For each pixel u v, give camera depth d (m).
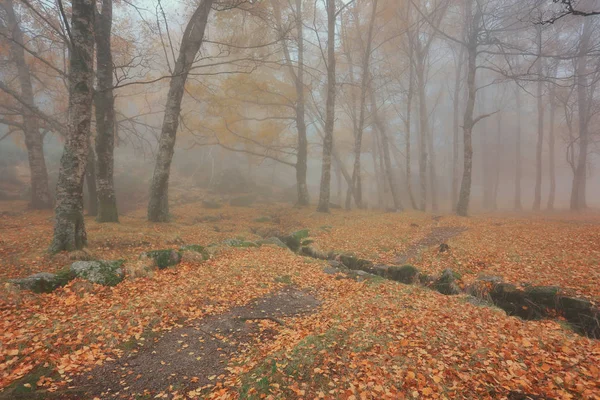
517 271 8.72
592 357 4.52
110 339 5.47
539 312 7.16
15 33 18.55
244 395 4.20
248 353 5.38
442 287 8.92
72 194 9.09
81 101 9.10
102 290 7.27
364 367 4.57
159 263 9.30
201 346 5.63
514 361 4.52
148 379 4.68
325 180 20.62
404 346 5.06
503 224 15.27
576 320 6.67
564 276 7.96
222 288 8.11
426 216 19.42
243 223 19.73
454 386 4.05
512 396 3.83
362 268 11.16
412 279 9.74
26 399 3.99
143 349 5.43
